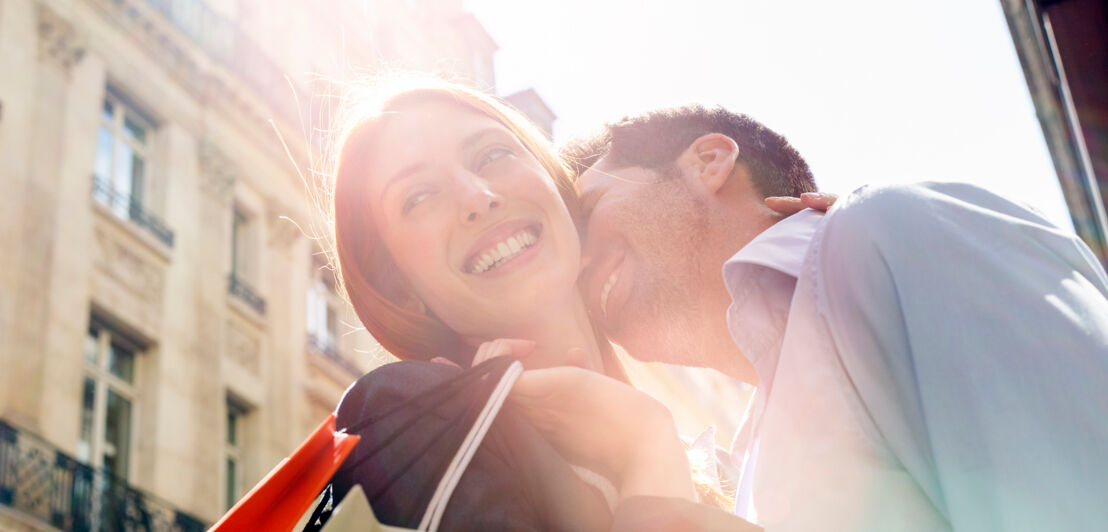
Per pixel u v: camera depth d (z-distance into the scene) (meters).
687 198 1.64
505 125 1.64
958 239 1.18
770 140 1.73
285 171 15.72
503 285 1.50
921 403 1.17
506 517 1.16
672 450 1.27
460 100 1.59
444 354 1.67
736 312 1.43
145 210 13.14
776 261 1.40
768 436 1.26
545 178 1.55
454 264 1.51
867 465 1.19
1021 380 1.07
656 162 1.70
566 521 1.19
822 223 1.33
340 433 1.20
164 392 12.41
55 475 10.51
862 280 1.24
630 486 1.24
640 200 1.66
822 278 1.28
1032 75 2.86
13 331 10.62
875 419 1.20
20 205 11.13
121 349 12.29
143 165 13.40
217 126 14.49
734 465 1.72
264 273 14.92
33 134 11.61
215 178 14.23
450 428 1.23
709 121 1.71
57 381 10.98
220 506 12.77
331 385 15.68
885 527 1.17
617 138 1.76
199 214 13.83
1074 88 2.33
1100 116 2.30
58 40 12.21
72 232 11.71
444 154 1.53
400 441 1.23
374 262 1.64
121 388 12.09
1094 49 2.32
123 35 13.31
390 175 1.53
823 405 1.23
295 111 15.87
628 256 1.68
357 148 1.59
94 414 11.59
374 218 1.59
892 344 1.20
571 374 1.30
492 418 1.22
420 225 1.51
